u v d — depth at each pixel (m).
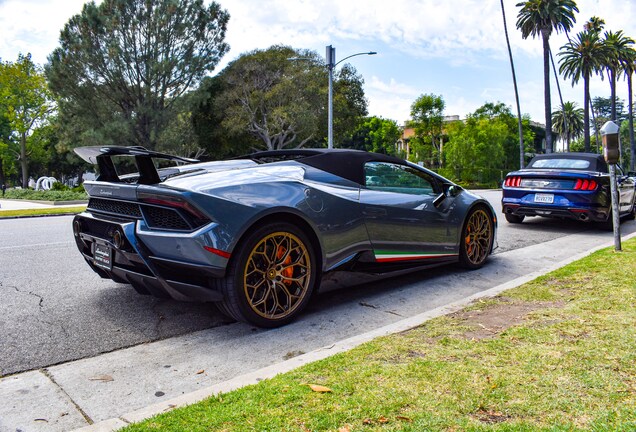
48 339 3.13
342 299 4.08
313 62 37.25
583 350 2.46
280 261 3.35
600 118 115.12
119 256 3.35
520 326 2.91
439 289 4.41
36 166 58.16
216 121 40.38
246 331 3.30
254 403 1.99
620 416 1.80
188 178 3.38
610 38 56.94
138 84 32.78
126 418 1.96
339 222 3.65
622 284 3.85
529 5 38.88
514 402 1.94
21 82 43.03
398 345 2.66
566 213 8.00
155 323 3.46
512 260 5.77
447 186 4.87
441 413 1.86
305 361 2.54
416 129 48.47
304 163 3.85
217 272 3.01
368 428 1.76
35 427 2.04
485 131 42.56
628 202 9.43
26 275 4.92
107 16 31.55
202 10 33.47
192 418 1.88
